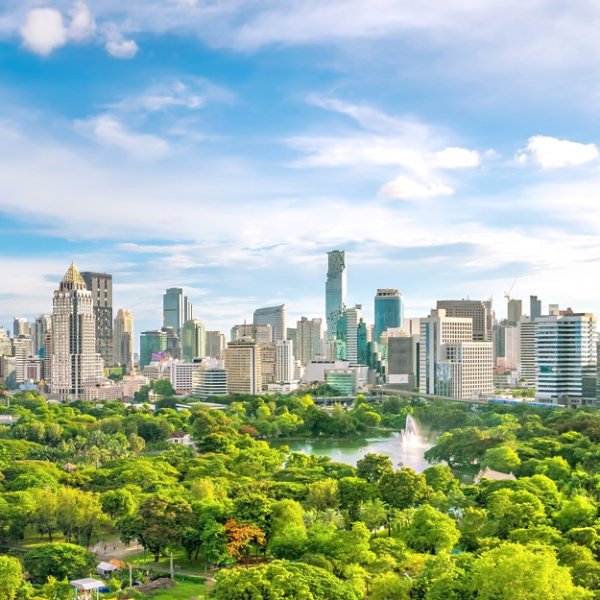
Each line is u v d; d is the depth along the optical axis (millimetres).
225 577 189500
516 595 166125
